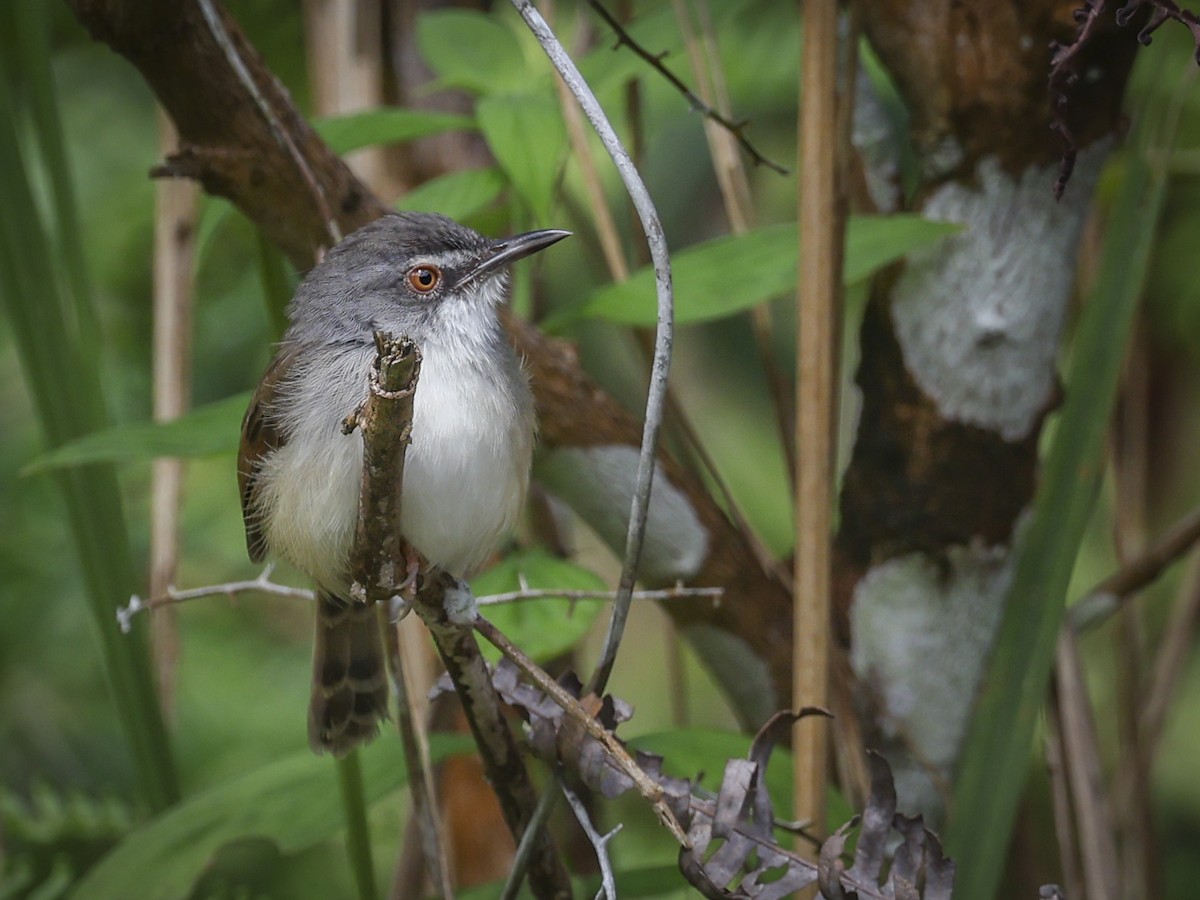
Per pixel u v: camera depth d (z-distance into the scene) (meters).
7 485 10.55
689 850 4.81
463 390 6.81
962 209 7.25
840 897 4.88
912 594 7.50
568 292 11.35
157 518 8.24
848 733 6.98
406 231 7.13
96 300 11.13
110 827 9.50
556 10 10.89
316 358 7.04
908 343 7.42
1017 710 6.62
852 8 6.88
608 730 5.09
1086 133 7.10
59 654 10.55
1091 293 7.18
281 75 10.98
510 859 9.18
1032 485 7.51
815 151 6.16
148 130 11.38
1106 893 7.39
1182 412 11.96
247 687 10.78
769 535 11.88
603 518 7.09
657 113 11.12
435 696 5.56
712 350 12.23
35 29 7.48
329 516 6.85
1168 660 8.47
